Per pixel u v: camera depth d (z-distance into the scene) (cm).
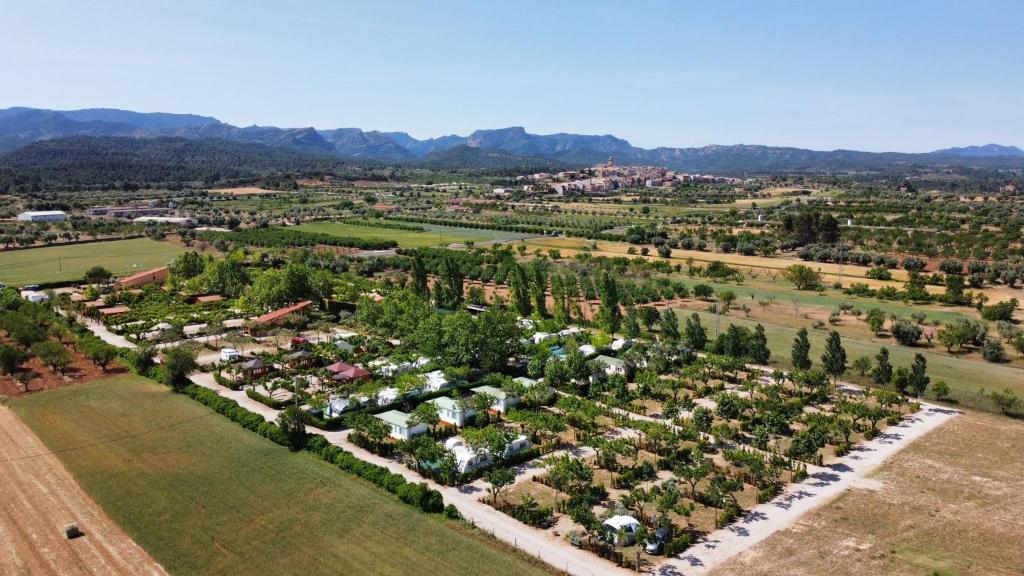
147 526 7338
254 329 16325
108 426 10219
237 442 9638
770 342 15588
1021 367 13638
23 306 17162
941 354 14650
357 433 9781
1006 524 7638
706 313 18738
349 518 7544
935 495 8356
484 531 7394
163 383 12244
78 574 6438
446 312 16962
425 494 7806
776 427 9862
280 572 6506
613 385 11575
